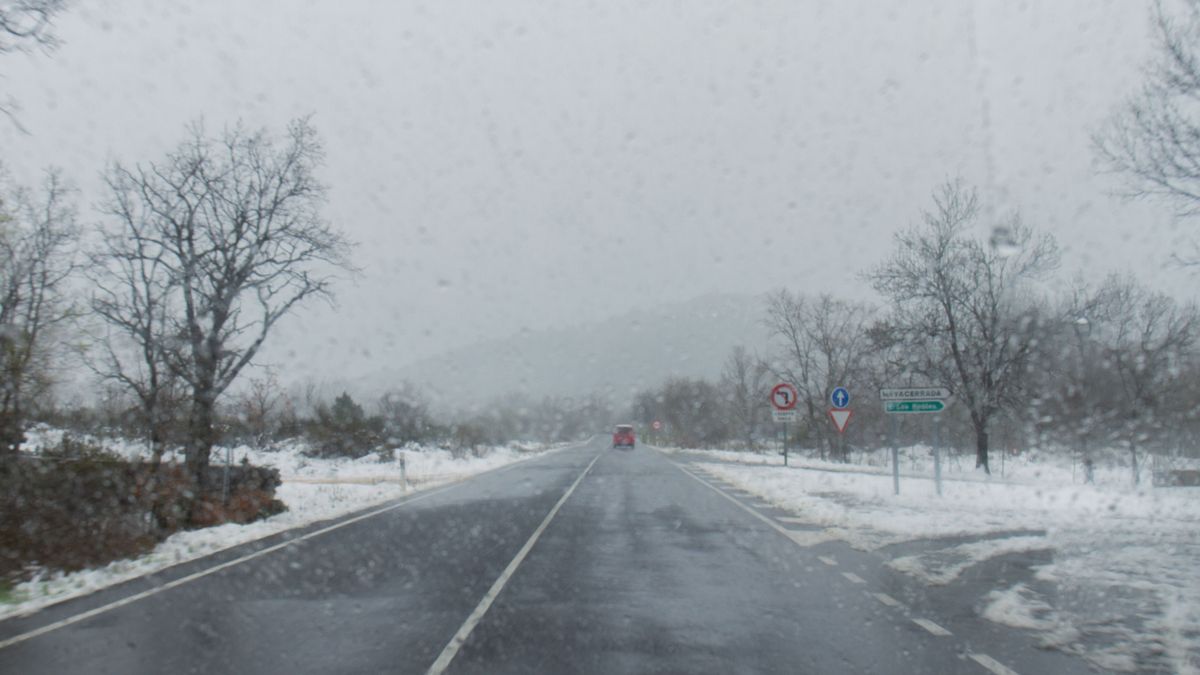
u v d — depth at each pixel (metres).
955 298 30.47
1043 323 29.94
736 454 50.53
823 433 46.38
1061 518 14.96
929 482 24.42
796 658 6.30
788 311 47.06
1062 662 6.10
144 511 14.05
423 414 50.91
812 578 9.53
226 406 23.45
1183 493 20.34
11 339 15.24
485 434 57.38
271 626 7.55
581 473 31.83
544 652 6.56
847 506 17.36
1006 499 18.69
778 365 48.53
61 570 11.19
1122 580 9.17
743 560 10.91
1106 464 31.28
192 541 14.22
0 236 17.19
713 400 71.88
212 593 9.26
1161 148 13.27
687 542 12.71
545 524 15.36
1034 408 30.06
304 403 46.12
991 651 6.41
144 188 19.03
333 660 6.39
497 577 9.91
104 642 7.11
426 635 7.13
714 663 6.20
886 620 7.46
